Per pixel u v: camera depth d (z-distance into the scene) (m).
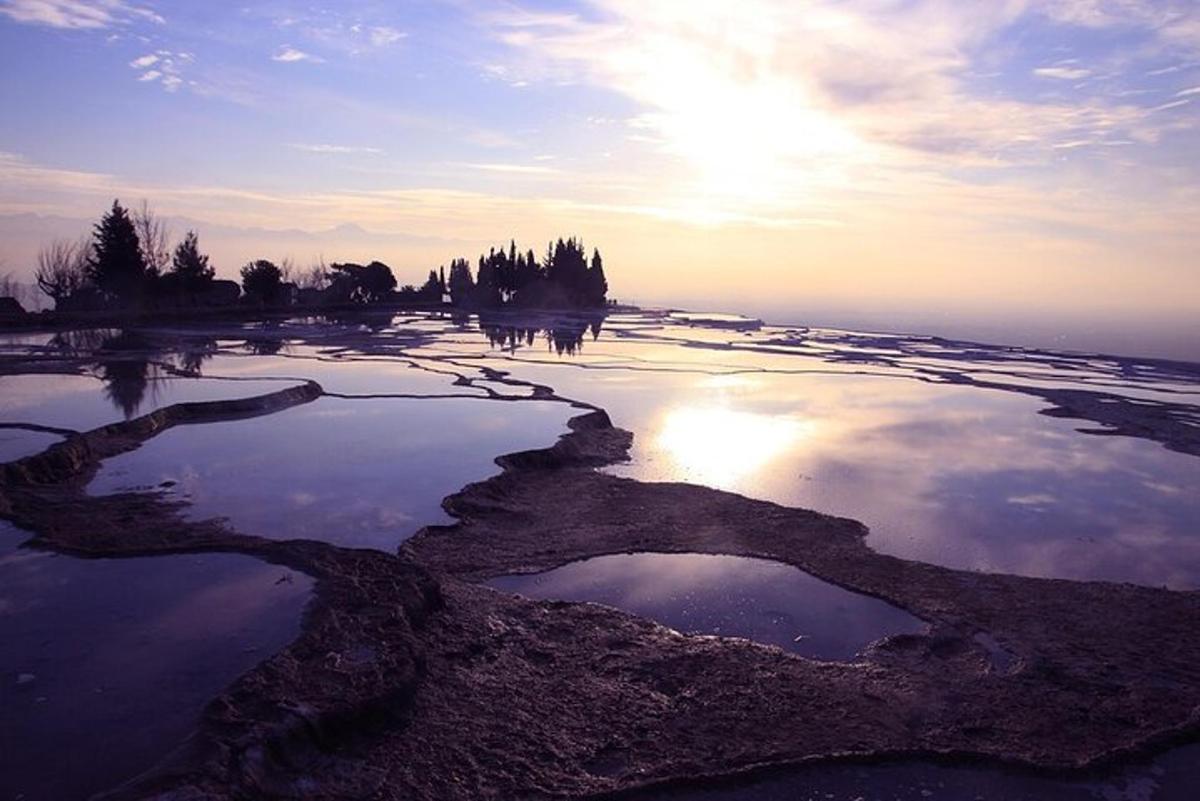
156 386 22.16
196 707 6.36
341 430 18.02
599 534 11.80
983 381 31.88
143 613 8.10
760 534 11.96
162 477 13.88
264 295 55.78
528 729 6.70
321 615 7.96
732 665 7.96
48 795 5.35
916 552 11.68
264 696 6.43
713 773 6.24
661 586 10.05
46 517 11.23
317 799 5.65
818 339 54.16
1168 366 41.94
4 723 6.12
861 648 8.59
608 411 22.06
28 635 7.59
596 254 84.69
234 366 27.61
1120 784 6.38
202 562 9.52
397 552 10.65
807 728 6.93
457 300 76.88
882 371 34.75
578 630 8.60
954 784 6.29
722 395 25.59
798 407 23.92
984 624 9.12
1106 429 21.70
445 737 6.51
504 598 9.31
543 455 15.78
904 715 7.20
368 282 69.19
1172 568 11.34
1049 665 8.12
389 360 31.08
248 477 14.02
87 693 6.55
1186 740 6.93
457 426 18.61
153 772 5.39
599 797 5.93
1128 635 8.91
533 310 75.88
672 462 16.59
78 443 14.66
